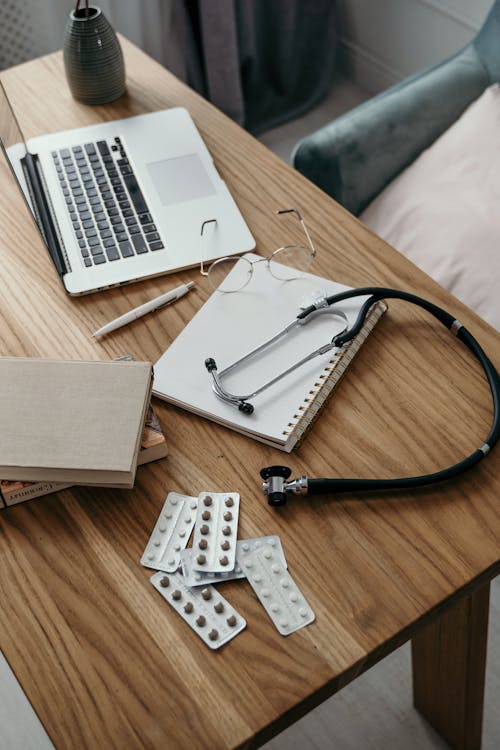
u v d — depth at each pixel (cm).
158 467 86
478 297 134
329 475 85
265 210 112
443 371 93
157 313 100
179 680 72
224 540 80
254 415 88
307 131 251
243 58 240
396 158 152
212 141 123
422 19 226
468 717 123
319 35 248
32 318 101
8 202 116
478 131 147
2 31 208
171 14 224
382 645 74
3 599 78
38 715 71
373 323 97
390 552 79
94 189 114
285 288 101
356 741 132
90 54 123
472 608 105
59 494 85
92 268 104
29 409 84
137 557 80
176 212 111
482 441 87
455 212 142
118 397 85
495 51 156
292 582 77
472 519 81
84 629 75
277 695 71
